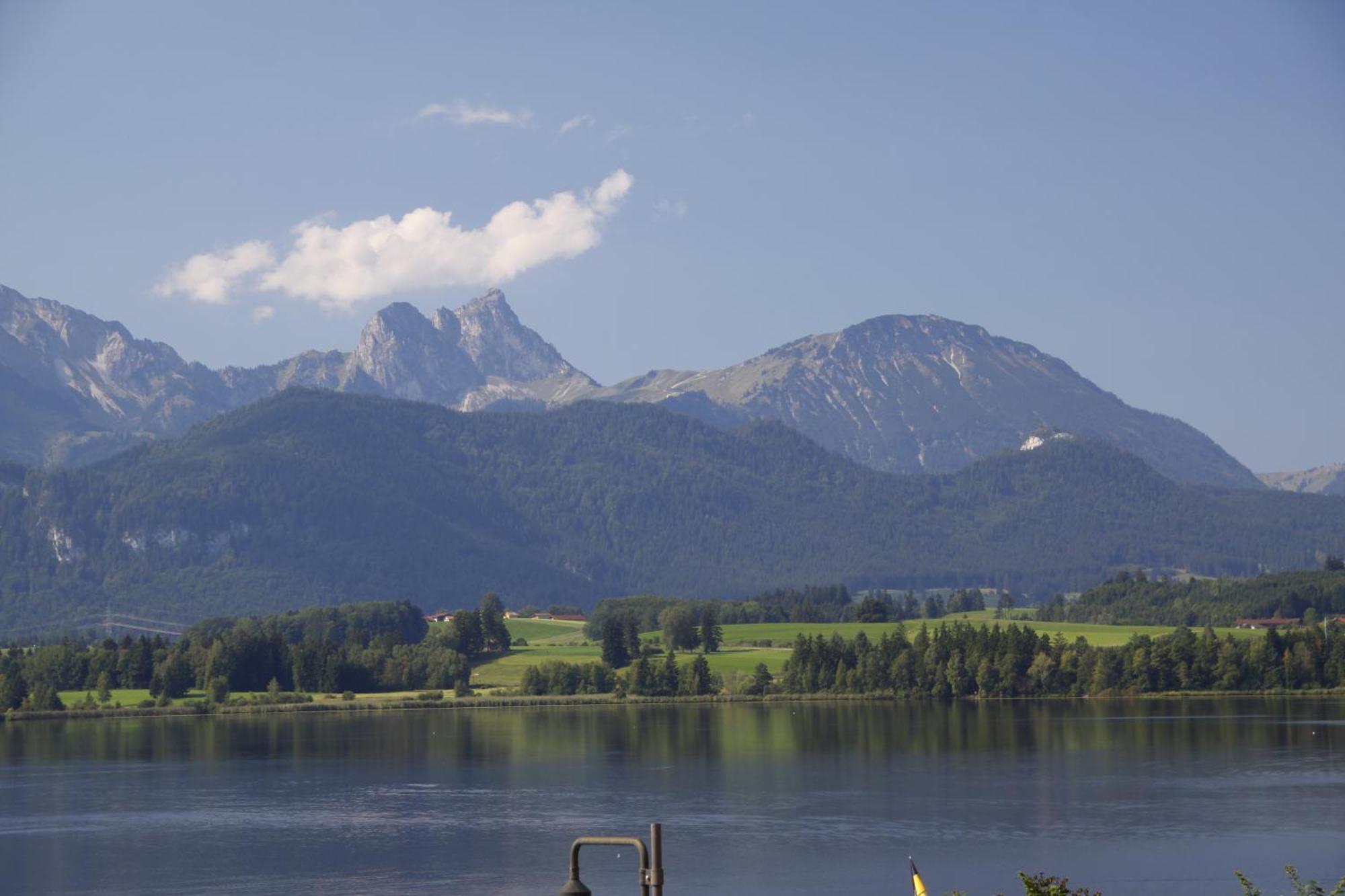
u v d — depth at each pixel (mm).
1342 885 77562
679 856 169875
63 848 180125
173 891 157500
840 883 155875
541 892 155750
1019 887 152500
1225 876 155625
